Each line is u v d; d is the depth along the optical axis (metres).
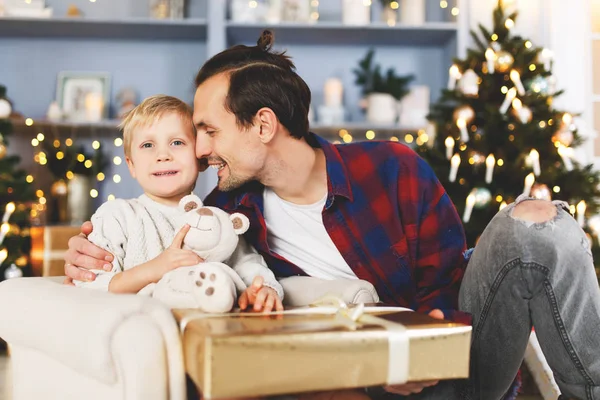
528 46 2.95
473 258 1.13
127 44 3.63
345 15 3.42
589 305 1.01
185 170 1.28
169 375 0.82
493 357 1.11
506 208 1.09
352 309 0.85
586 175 2.65
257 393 0.72
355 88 3.70
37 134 3.55
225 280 0.89
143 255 1.18
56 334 0.91
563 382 1.07
